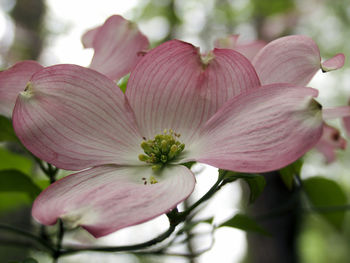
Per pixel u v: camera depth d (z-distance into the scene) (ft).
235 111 0.66
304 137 0.62
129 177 0.68
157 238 0.73
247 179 0.71
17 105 0.67
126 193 0.64
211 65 0.69
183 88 0.71
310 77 0.70
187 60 0.70
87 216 0.61
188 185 0.65
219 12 2.82
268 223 1.72
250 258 1.82
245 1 2.81
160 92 0.71
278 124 0.63
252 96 0.66
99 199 0.63
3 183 0.83
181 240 0.88
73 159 0.68
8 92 0.72
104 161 0.69
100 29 0.76
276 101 0.64
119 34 0.76
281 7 2.64
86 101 0.69
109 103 0.70
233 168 0.63
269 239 1.73
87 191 0.65
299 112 0.62
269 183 1.59
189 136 0.71
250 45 0.82
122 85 0.86
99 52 0.76
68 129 0.68
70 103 0.69
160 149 0.70
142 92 0.71
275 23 2.54
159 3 2.60
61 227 0.80
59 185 0.65
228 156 0.64
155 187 0.66
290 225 1.73
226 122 0.66
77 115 0.69
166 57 0.70
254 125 0.64
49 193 0.64
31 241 0.91
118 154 0.70
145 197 0.64
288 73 0.70
